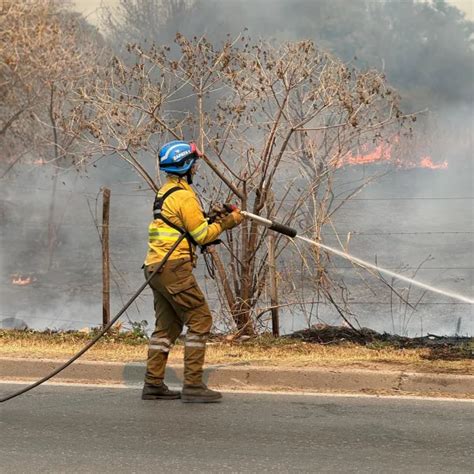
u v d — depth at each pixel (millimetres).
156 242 11836
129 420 11000
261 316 17109
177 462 9391
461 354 13891
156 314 12164
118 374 13141
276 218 17250
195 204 11766
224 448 9867
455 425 10727
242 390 12516
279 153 16734
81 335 15688
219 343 15352
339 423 10828
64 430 10562
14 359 13422
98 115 17391
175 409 11523
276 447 9898
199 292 11867
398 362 13242
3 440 10156
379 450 9781
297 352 14305
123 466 9273
